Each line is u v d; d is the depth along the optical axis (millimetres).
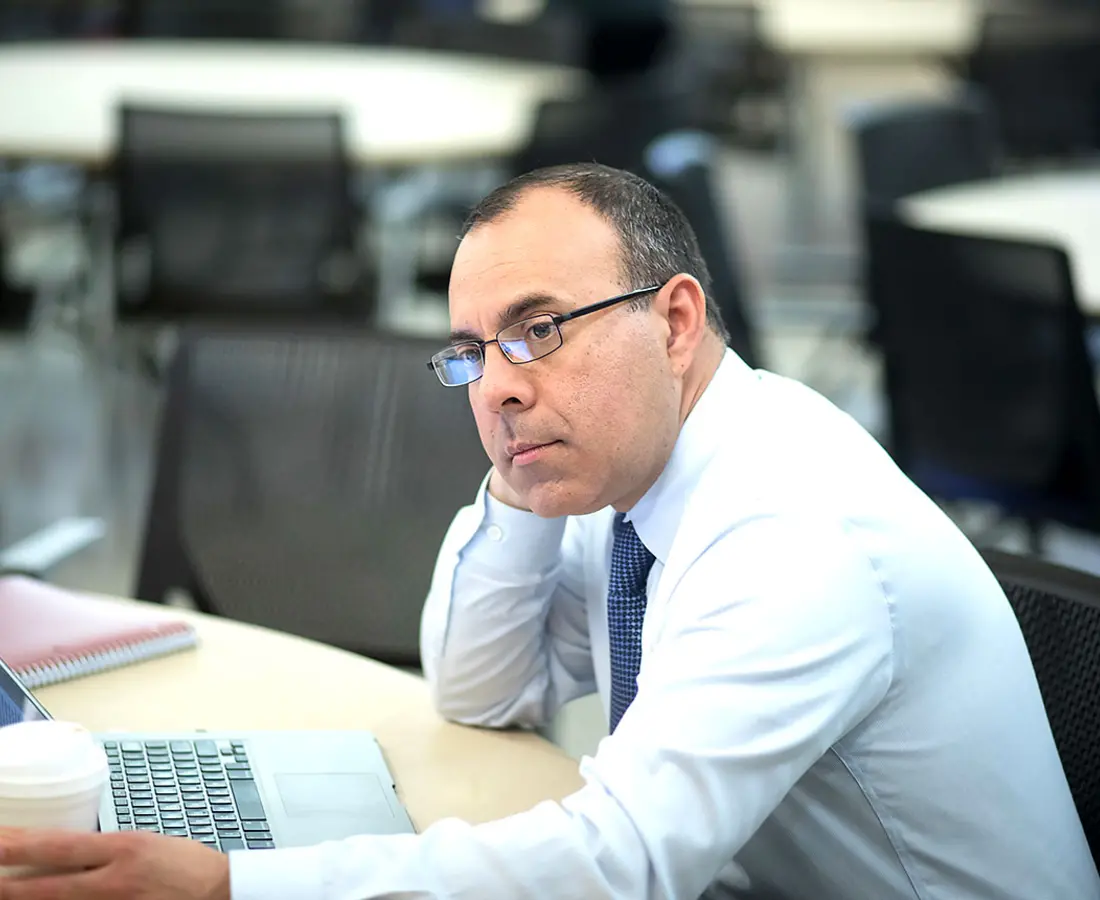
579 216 2225
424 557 3584
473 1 12305
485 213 2266
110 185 7590
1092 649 2424
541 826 2033
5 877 1916
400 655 3574
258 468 3699
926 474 5406
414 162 7047
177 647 2920
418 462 3621
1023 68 10086
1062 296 4809
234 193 6754
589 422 2211
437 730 2713
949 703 2244
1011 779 2287
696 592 2180
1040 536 5641
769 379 2490
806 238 12203
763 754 2055
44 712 2059
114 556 6570
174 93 8031
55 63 8766
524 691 2762
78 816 1951
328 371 3713
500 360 2215
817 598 2115
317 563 3639
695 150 5723
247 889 1965
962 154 7391
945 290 5156
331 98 8031
